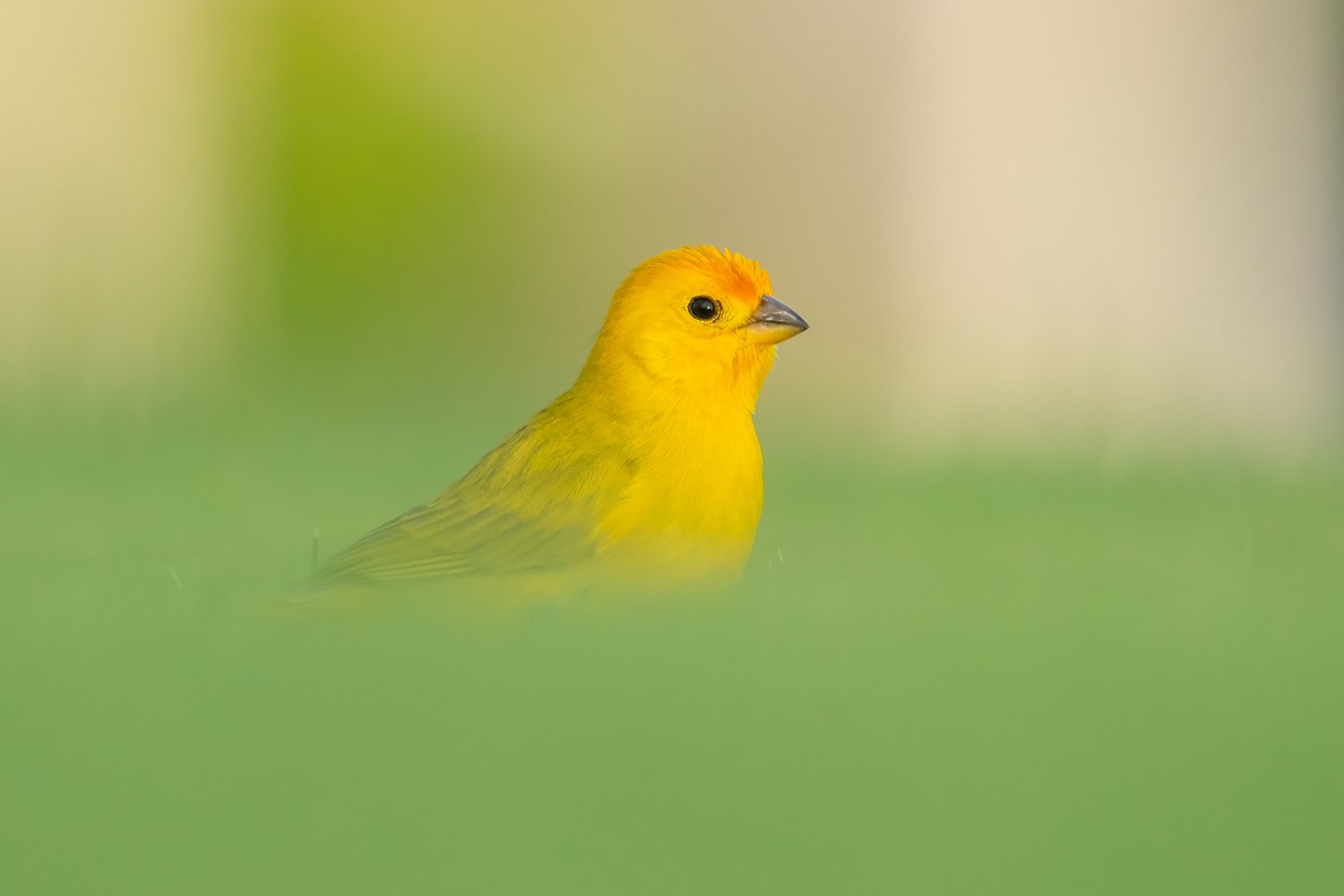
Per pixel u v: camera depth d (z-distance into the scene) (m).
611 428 5.66
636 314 5.71
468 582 5.64
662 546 5.59
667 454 5.58
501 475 5.76
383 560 5.65
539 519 5.60
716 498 5.60
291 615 4.22
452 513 5.71
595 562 5.59
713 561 5.64
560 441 5.74
